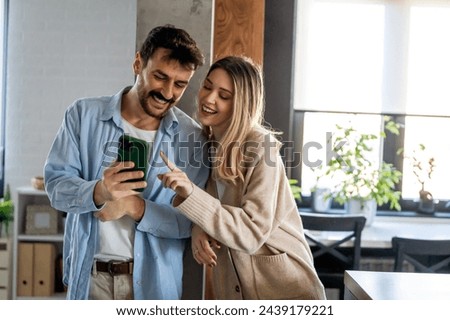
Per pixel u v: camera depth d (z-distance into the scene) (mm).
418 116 4531
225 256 1987
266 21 4332
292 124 4461
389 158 4574
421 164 4551
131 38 4512
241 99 1829
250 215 1803
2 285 4270
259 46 2752
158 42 1821
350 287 1809
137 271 1933
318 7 4430
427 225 4281
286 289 1945
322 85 4465
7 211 4375
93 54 4520
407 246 3475
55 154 1950
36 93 4551
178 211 1962
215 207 1775
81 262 1935
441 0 4398
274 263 1917
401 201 4586
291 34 4324
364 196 4117
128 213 1884
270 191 1831
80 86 4535
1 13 4496
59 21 4508
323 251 3666
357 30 4445
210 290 2641
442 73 4445
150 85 1837
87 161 1950
